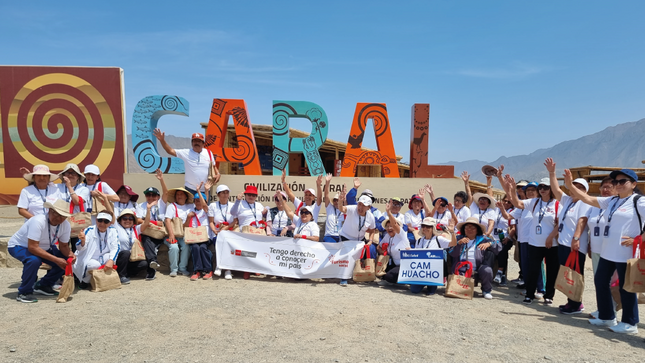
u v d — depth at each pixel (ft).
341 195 25.73
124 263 23.36
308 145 35.53
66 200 22.24
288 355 12.74
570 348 14.15
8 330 14.73
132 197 26.25
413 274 22.68
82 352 12.78
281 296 20.65
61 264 19.36
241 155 35.29
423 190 27.30
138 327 15.21
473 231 22.91
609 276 16.94
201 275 25.43
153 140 34.81
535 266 21.17
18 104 40.40
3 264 27.32
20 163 40.68
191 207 26.81
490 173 29.25
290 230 27.78
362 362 12.34
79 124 40.19
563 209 20.02
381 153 35.83
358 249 24.82
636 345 14.69
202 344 13.56
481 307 19.88
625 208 16.34
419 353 13.21
